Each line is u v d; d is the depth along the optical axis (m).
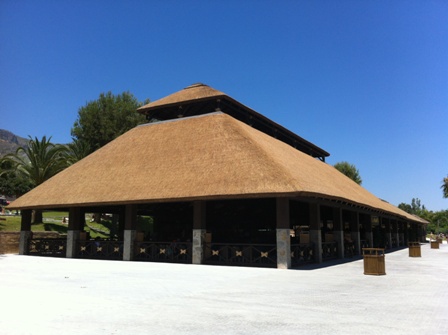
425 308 8.89
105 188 24.92
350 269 18.36
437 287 12.34
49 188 28.00
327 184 24.72
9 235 30.91
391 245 45.06
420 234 73.62
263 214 31.50
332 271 17.38
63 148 42.72
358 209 29.84
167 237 35.38
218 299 9.99
